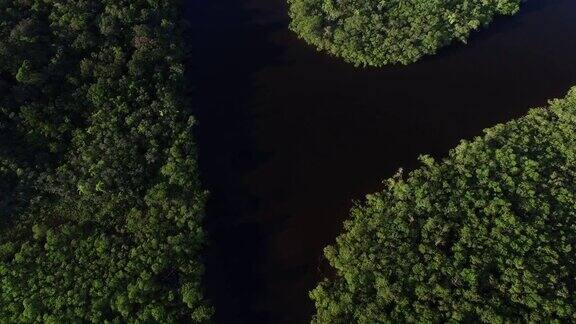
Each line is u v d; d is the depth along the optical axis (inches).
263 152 4581.7
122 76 4488.2
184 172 4079.7
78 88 4404.5
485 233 3730.3
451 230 3801.7
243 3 5625.0
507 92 4948.3
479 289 3494.1
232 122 4756.4
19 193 3941.9
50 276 3592.5
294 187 4397.1
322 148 4613.7
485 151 4220.0
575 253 3639.3
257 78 5032.0
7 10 4697.3
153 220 3838.6
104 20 4697.3
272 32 5354.3
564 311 3334.2
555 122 4402.1
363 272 3641.7
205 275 3956.7
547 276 3479.3
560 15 5497.1
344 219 4242.1
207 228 4173.2
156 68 4601.4
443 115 4813.0
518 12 5482.3
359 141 4653.1
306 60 5132.9
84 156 4067.4
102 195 3949.3
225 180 4424.2
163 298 3572.8
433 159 4244.6
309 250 4087.1
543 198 3880.4
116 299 3511.3
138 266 3636.8
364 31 5029.5
